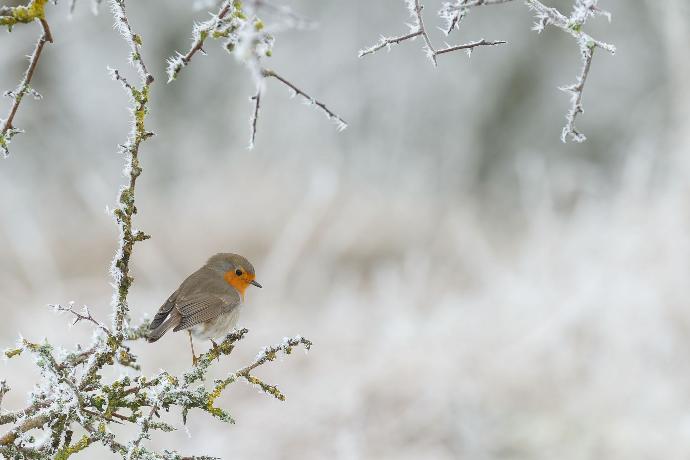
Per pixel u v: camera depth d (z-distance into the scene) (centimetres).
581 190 1831
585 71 355
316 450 913
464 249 1512
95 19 2125
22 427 346
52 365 340
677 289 1098
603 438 921
